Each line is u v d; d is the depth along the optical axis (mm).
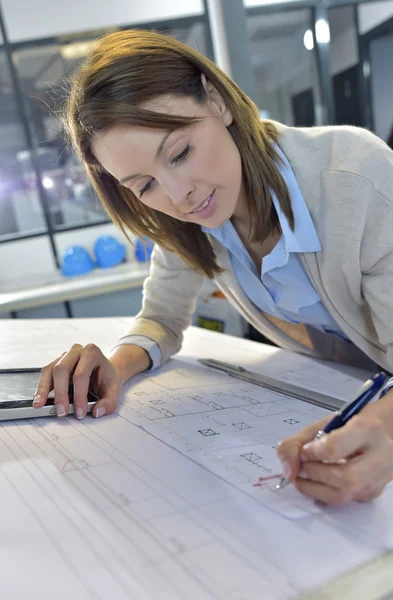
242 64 2854
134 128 623
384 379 487
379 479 451
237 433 624
